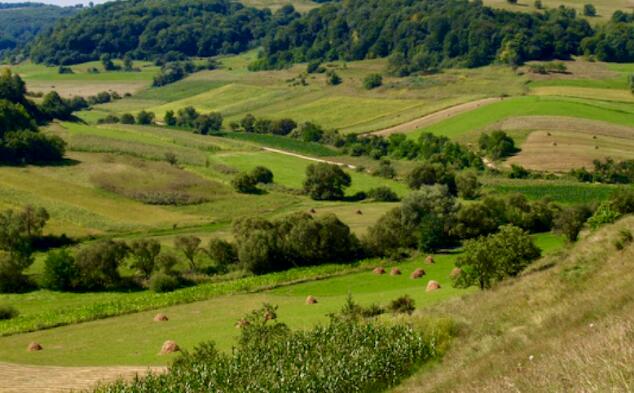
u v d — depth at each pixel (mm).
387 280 66688
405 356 30938
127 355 46125
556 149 124250
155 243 74125
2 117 122812
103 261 70250
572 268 35531
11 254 73750
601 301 24969
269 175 122000
